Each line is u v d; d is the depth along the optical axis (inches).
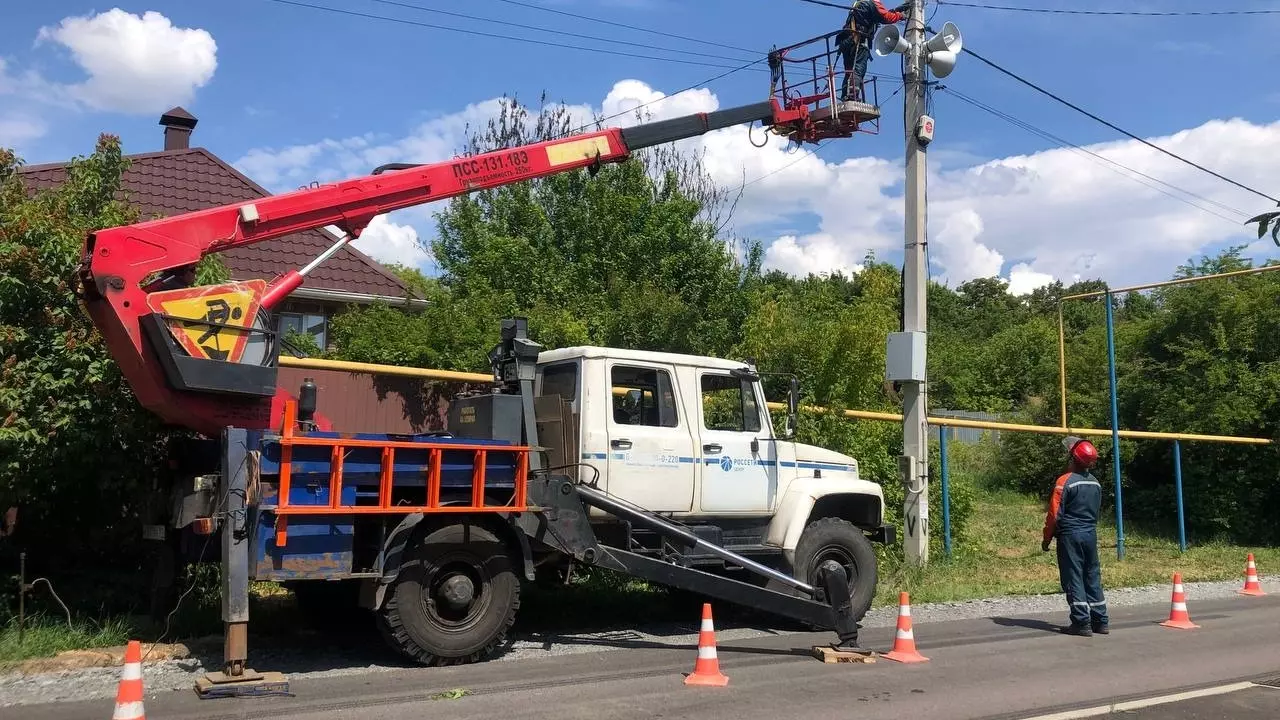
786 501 363.6
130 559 386.3
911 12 516.1
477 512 288.0
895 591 458.3
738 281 989.8
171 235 286.5
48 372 324.2
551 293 828.0
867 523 390.3
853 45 466.6
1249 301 825.5
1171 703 260.5
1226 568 610.2
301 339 555.2
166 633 303.3
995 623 390.3
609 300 823.7
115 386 325.7
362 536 277.6
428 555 281.6
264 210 307.3
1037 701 258.7
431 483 281.0
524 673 279.0
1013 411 1355.8
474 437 315.9
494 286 835.4
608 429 328.5
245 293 291.6
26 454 314.2
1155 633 371.9
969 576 527.8
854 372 558.9
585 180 966.4
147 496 323.3
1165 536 792.9
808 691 263.4
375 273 688.4
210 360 280.7
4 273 321.4
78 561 384.5
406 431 437.7
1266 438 783.7
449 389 450.0
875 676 284.8
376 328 509.0
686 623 374.6
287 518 259.0
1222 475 798.5
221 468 263.1
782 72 474.0
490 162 358.0
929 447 631.2
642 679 274.4
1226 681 289.6
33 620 312.2
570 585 413.4
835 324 570.3
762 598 319.0
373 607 274.4
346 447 267.9
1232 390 807.7
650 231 916.0
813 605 320.8
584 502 313.9
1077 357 1070.4
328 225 324.2
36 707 231.0
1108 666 307.6
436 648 281.3
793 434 371.9
